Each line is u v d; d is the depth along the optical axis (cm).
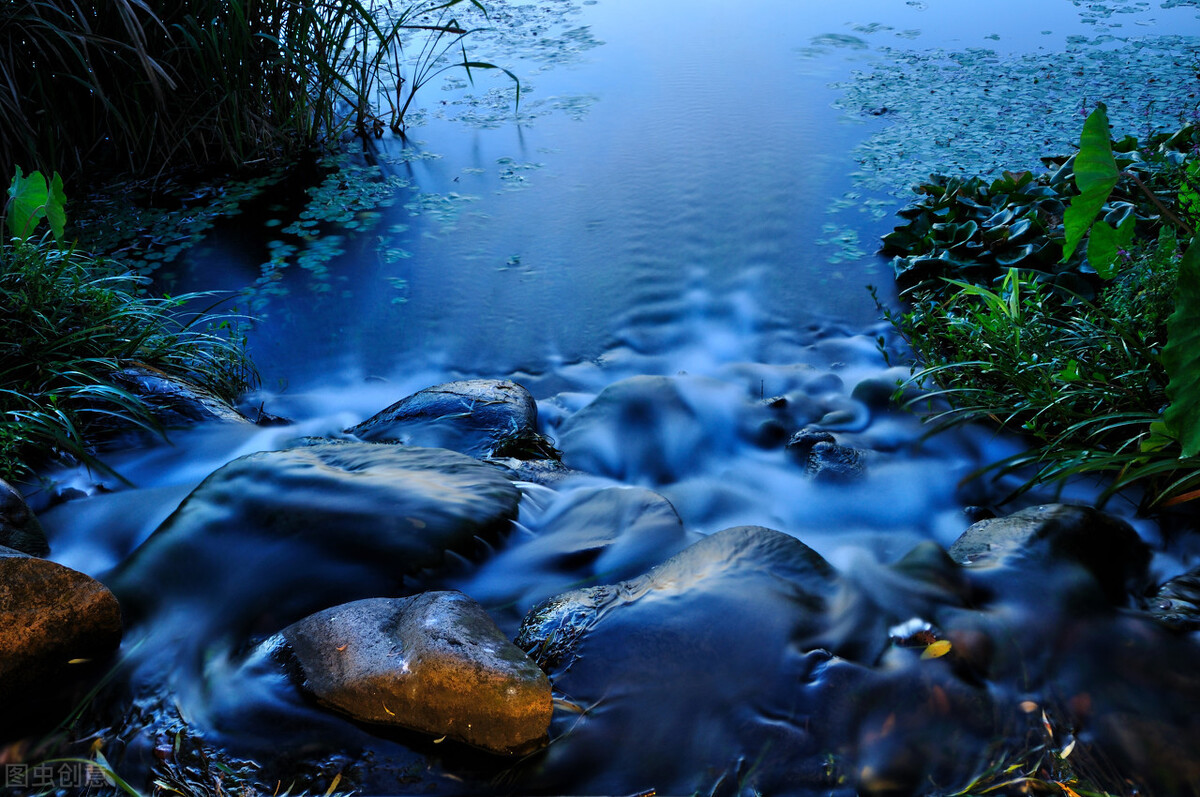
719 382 434
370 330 510
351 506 312
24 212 410
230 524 312
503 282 551
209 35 662
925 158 650
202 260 581
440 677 235
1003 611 270
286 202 654
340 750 238
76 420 377
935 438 388
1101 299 400
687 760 233
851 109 745
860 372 458
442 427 398
